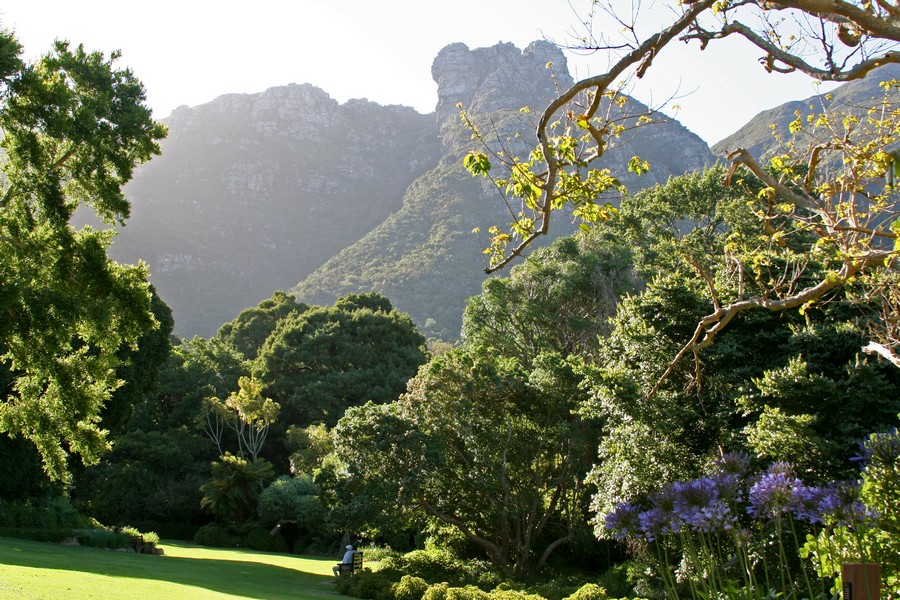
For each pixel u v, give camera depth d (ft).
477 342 124.77
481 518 95.96
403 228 518.78
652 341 61.26
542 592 77.00
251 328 225.97
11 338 55.31
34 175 53.47
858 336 55.93
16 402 60.08
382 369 179.52
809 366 56.65
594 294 121.80
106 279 57.06
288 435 159.43
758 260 32.40
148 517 149.79
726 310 28.27
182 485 148.46
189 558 95.96
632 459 58.90
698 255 92.27
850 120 29.45
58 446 59.82
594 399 65.31
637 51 19.19
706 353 59.98
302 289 491.31
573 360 83.71
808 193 29.94
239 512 139.64
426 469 89.40
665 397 60.34
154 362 120.06
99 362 59.36
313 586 76.33
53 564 59.93
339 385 171.01
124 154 57.57
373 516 86.38
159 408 171.73
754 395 55.83
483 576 88.17
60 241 54.49
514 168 22.36
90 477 147.43
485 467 92.32
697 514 14.51
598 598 62.54
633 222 128.16
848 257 26.13
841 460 50.83
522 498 93.66
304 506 131.95
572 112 22.65
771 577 41.83
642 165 22.58
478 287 453.58
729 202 102.83
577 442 90.79
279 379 177.58
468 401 92.58
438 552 102.47
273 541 134.00
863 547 14.89
